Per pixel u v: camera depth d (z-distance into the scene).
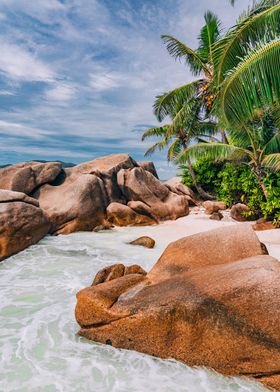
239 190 15.23
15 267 6.73
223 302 3.15
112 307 3.57
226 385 2.86
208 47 16.91
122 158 16.86
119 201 14.20
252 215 12.77
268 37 7.88
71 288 5.45
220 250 4.64
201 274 3.88
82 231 11.49
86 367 3.15
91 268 6.69
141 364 3.19
